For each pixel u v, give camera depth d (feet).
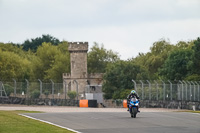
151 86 541.34
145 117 318.65
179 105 499.92
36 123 267.39
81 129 243.19
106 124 268.62
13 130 234.79
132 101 316.19
